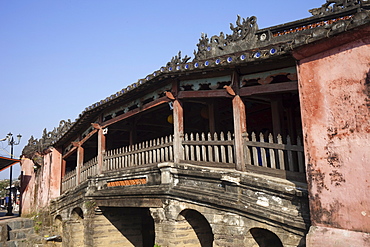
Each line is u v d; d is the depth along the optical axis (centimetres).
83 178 1655
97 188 1402
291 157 803
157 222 1045
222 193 888
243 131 906
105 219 1408
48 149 2236
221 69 915
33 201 2578
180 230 989
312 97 706
